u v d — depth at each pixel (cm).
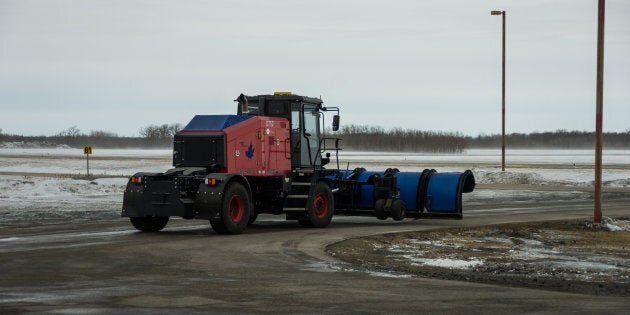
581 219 2553
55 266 1419
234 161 2084
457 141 17125
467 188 2527
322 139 2362
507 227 2312
